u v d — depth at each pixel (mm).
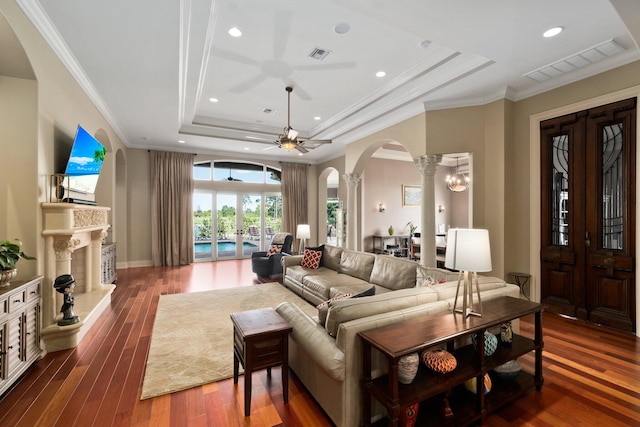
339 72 3850
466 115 4309
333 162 8406
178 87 3754
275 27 2922
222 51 3354
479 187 4250
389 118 5102
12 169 2520
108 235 5457
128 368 2439
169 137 6285
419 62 3596
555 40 2842
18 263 2523
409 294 2094
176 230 7238
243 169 8445
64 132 3109
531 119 3949
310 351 1858
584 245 3506
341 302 1887
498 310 2055
